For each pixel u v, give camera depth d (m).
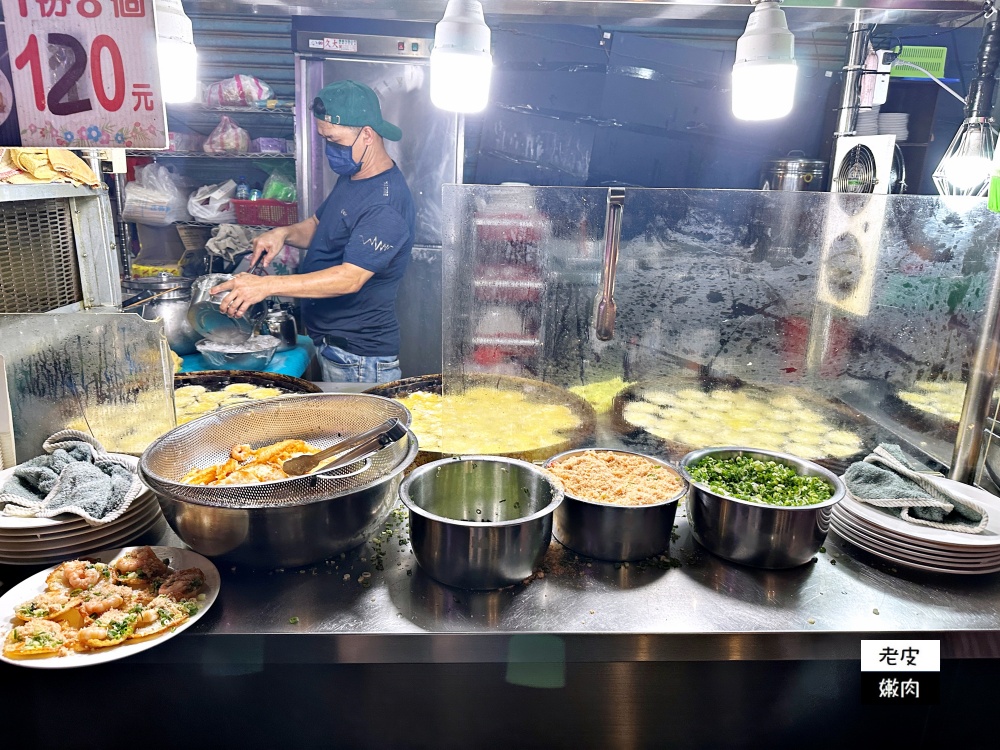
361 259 3.30
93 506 1.39
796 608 1.33
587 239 1.71
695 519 1.51
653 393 1.82
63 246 1.94
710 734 1.35
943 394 1.77
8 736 1.25
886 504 1.49
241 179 4.09
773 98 1.63
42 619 1.18
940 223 1.66
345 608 1.30
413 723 1.33
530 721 1.33
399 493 1.42
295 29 3.56
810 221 1.68
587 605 1.33
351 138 3.32
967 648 1.29
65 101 1.33
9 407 1.59
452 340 1.77
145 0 1.28
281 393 2.46
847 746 1.38
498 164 4.19
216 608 1.29
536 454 1.82
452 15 1.58
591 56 4.04
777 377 1.81
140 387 1.66
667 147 4.19
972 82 1.81
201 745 1.31
